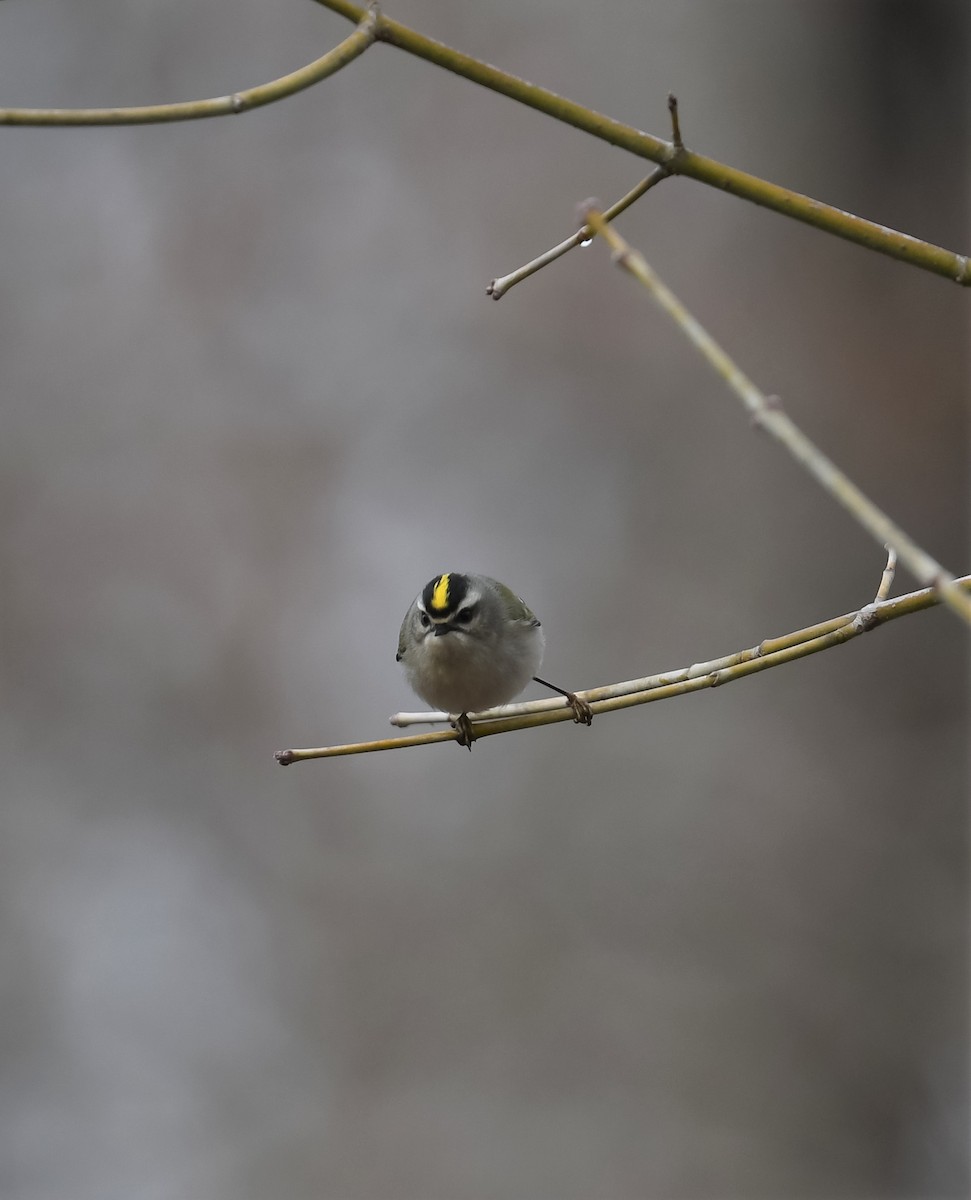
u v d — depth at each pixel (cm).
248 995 1431
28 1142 1391
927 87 1492
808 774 1320
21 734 1541
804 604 1370
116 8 1695
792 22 1503
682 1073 1251
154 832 1518
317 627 1571
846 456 1391
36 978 1460
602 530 1488
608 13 1570
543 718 742
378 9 539
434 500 1582
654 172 562
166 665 1561
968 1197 1211
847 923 1283
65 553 1593
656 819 1336
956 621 1342
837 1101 1241
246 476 1620
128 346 1658
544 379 1550
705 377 1455
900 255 555
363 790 1495
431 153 1662
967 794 1302
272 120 1697
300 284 1673
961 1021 1257
